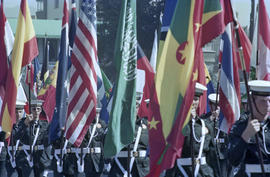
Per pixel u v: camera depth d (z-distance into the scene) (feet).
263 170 46.42
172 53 48.75
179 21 48.67
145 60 86.43
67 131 83.20
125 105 67.51
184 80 47.88
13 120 78.79
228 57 70.74
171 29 49.01
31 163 98.17
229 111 71.00
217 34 53.16
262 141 49.03
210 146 62.80
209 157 62.85
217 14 53.11
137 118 78.43
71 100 83.10
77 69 83.10
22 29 81.20
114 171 74.79
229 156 48.14
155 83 49.21
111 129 66.80
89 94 82.79
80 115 82.79
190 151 60.90
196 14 48.11
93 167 94.94
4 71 87.30
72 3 97.09
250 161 49.42
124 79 67.77
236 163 48.06
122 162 74.33
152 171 49.03
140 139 74.95
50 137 93.40
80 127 82.89
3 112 79.30
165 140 48.32
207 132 62.39
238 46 49.29
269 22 72.43
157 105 49.03
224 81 71.20
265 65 72.95
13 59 80.18
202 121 62.34
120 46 68.18
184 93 47.73
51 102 107.04
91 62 83.05
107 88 104.99
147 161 75.15
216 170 62.90
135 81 68.03
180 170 61.16
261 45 72.95
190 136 59.98
